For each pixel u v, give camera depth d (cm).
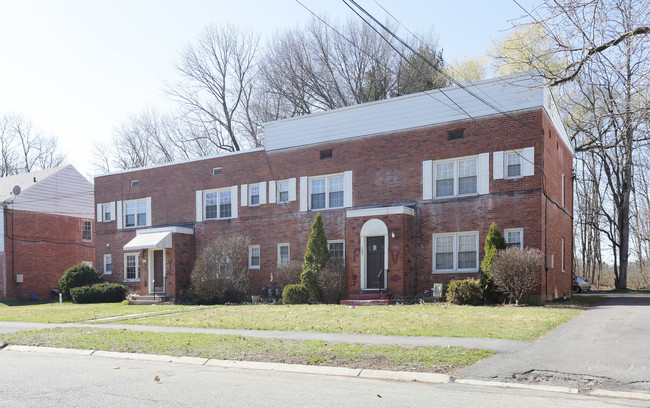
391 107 2516
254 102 4600
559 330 1340
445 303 2120
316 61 4169
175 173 3247
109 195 3519
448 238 2328
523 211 2156
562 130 2653
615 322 1448
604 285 5059
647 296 2888
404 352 1063
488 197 2238
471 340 1200
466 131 2308
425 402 731
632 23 820
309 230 2711
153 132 5378
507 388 829
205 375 951
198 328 1591
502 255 2006
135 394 789
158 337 1388
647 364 926
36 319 2031
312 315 1778
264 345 1203
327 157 2694
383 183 2505
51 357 1211
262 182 2903
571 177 2936
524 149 2170
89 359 1170
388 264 2319
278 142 2864
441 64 3953
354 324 1515
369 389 819
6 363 1109
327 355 1062
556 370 909
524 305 1962
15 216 3791
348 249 2444
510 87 2205
